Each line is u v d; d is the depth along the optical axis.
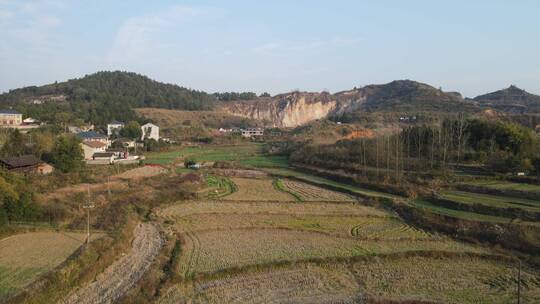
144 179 81.38
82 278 33.91
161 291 32.53
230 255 41.28
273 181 92.12
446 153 89.31
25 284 30.64
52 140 92.12
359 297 32.75
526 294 33.91
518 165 75.00
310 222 55.38
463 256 42.25
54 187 65.06
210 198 70.88
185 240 46.25
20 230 44.84
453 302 32.16
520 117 141.75
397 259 41.31
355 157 101.88
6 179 51.69
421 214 57.16
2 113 133.12
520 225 48.44
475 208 57.12
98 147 111.56
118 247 41.72
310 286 34.78
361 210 63.00
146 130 162.75
